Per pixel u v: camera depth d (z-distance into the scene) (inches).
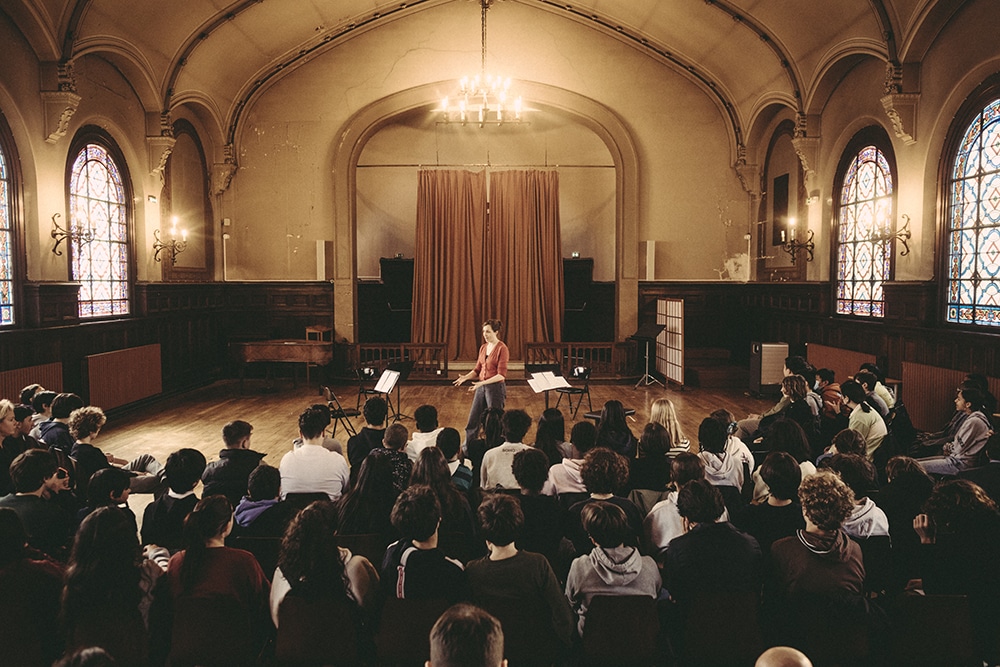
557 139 634.8
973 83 319.9
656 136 559.2
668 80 553.9
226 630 109.6
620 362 561.6
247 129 552.4
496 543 113.4
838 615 108.3
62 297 362.9
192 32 436.1
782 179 521.0
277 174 554.3
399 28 538.6
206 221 541.3
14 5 319.3
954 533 122.9
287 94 548.7
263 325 564.1
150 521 146.0
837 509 112.3
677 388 509.7
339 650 109.9
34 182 345.7
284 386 518.0
